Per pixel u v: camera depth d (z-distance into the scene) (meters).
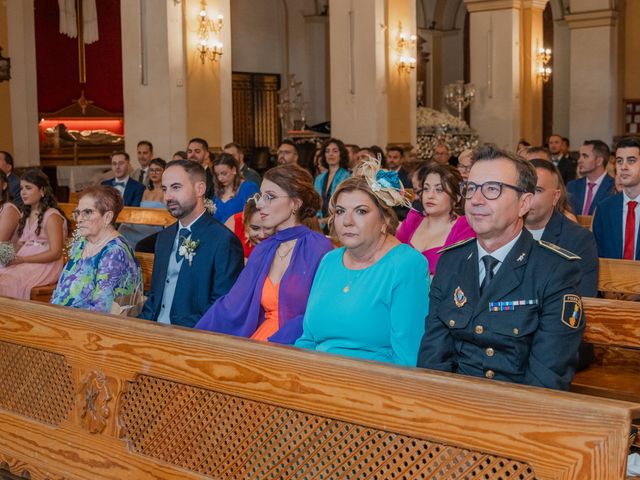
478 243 3.17
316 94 25.09
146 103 13.73
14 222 7.57
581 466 2.23
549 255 3.06
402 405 2.61
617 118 22.94
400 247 3.68
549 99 27.64
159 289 4.95
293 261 4.28
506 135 19.95
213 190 8.49
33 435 3.86
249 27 24.09
